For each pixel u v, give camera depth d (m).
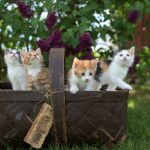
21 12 1.82
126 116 1.50
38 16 1.85
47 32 1.89
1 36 2.20
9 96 1.42
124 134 1.50
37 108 1.42
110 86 1.87
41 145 1.41
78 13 1.87
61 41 1.87
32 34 1.88
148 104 2.57
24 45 2.05
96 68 1.75
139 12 2.13
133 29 2.20
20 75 1.78
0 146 1.48
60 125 1.41
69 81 1.73
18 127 1.43
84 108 1.43
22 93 1.41
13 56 1.77
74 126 1.43
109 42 2.27
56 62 1.37
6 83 1.85
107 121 1.45
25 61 1.72
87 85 1.73
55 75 1.37
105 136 1.47
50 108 1.39
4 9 1.94
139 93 3.05
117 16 2.23
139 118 2.06
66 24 1.94
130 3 2.12
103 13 1.92
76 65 1.69
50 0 1.81
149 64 2.73
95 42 2.02
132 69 2.25
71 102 1.41
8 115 1.43
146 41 2.96
